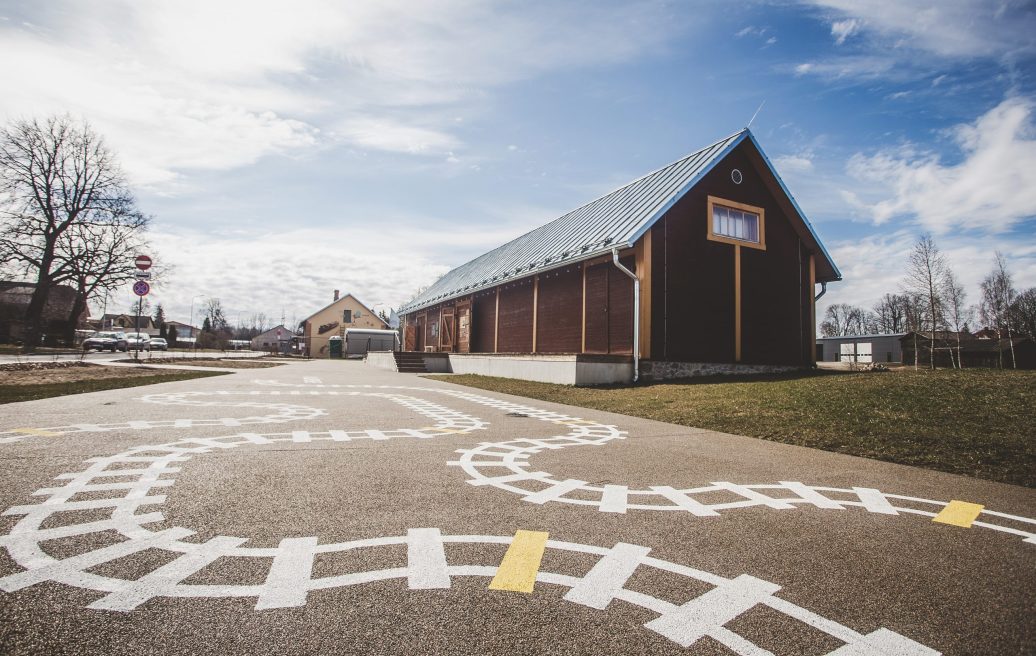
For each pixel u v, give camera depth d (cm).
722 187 1572
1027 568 263
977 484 438
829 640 193
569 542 283
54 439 511
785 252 1695
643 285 1403
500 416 812
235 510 318
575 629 195
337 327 6256
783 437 643
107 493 345
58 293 5231
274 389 1145
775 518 334
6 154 2989
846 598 227
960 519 341
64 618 193
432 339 3028
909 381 998
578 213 2158
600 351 1544
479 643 184
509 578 236
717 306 1527
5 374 1294
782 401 873
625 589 229
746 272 1597
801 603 221
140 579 225
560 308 1747
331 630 190
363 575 235
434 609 207
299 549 262
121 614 197
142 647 176
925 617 212
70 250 3231
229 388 1130
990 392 822
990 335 4581
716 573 248
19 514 302
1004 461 501
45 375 1302
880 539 300
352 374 1911
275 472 411
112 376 1347
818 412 770
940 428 634
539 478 422
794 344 1681
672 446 581
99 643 178
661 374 1415
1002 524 333
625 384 1358
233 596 213
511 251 2489
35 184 3108
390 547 268
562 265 1586
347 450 505
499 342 2156
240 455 466
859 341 4750
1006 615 214
